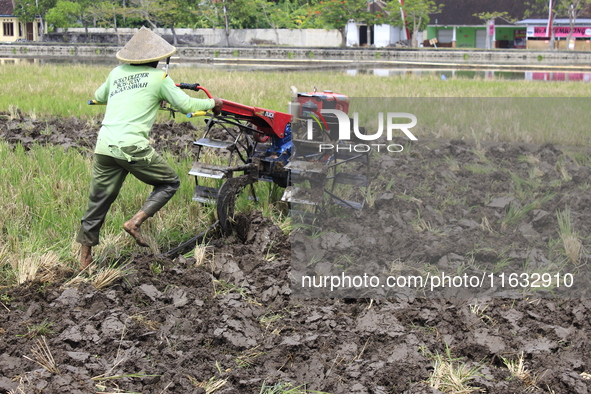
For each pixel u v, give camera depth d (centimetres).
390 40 5597
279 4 6769
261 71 2930
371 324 457
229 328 449
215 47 4981
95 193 525
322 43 6081
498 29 5762
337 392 378
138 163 517
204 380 390
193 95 1658
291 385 383
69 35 6438
